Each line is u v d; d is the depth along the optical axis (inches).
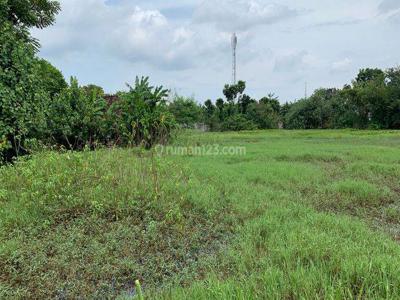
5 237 163.9
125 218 188.2
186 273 142.8
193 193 225.8
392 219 217.9
